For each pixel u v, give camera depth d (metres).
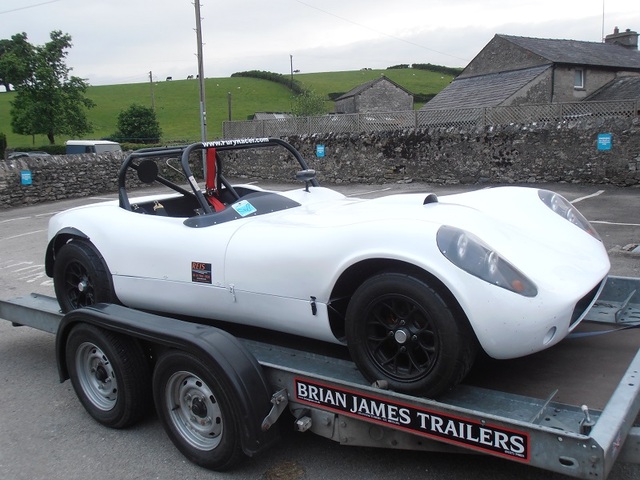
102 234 3.42
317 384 2.43
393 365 2.38
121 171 3.64
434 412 2.12
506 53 25.42
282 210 3.42
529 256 2.49
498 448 2.00
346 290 2.56
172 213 4.20
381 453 2.70
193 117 58.75
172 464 2.74
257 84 77.19
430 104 25.12
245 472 2.62
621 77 24.08
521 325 2.18
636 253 6.34
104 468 2.73
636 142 11.44
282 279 2.64
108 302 3.43
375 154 15.18
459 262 2.17
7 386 3.76
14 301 4.18
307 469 2.61
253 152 17.77
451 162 13.99
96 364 3.11
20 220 12.47
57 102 30.62
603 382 2.47
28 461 2.83
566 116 13.48
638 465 2.46
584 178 12.22
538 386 2.47
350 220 2.76
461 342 2.20
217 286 2.90
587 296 2.63
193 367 2.56
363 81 80.56
